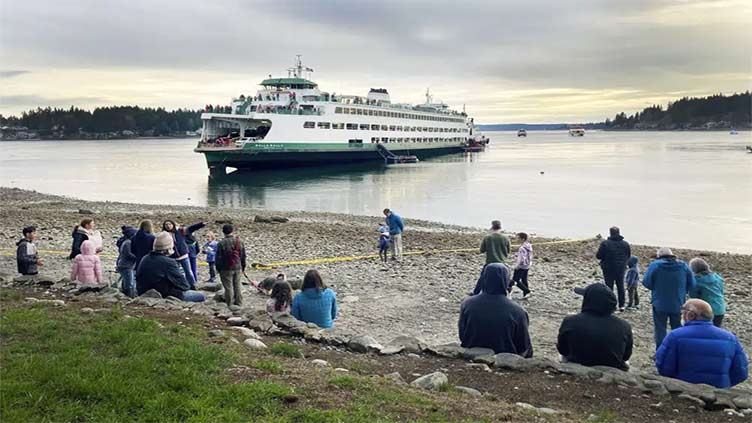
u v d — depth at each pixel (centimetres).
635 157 13238
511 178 8056
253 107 8756
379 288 1786
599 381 788
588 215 4588
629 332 830
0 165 12050
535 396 746
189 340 818
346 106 9450
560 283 1903
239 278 1362
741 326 1454
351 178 8075
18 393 605
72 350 746
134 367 687
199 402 602
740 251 3194
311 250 2516
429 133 12619
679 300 1082
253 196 6103
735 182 7175
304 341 966
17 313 916
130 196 6162
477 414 636
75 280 1362
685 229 3906
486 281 900
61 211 3991
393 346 932
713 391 748
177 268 1227
